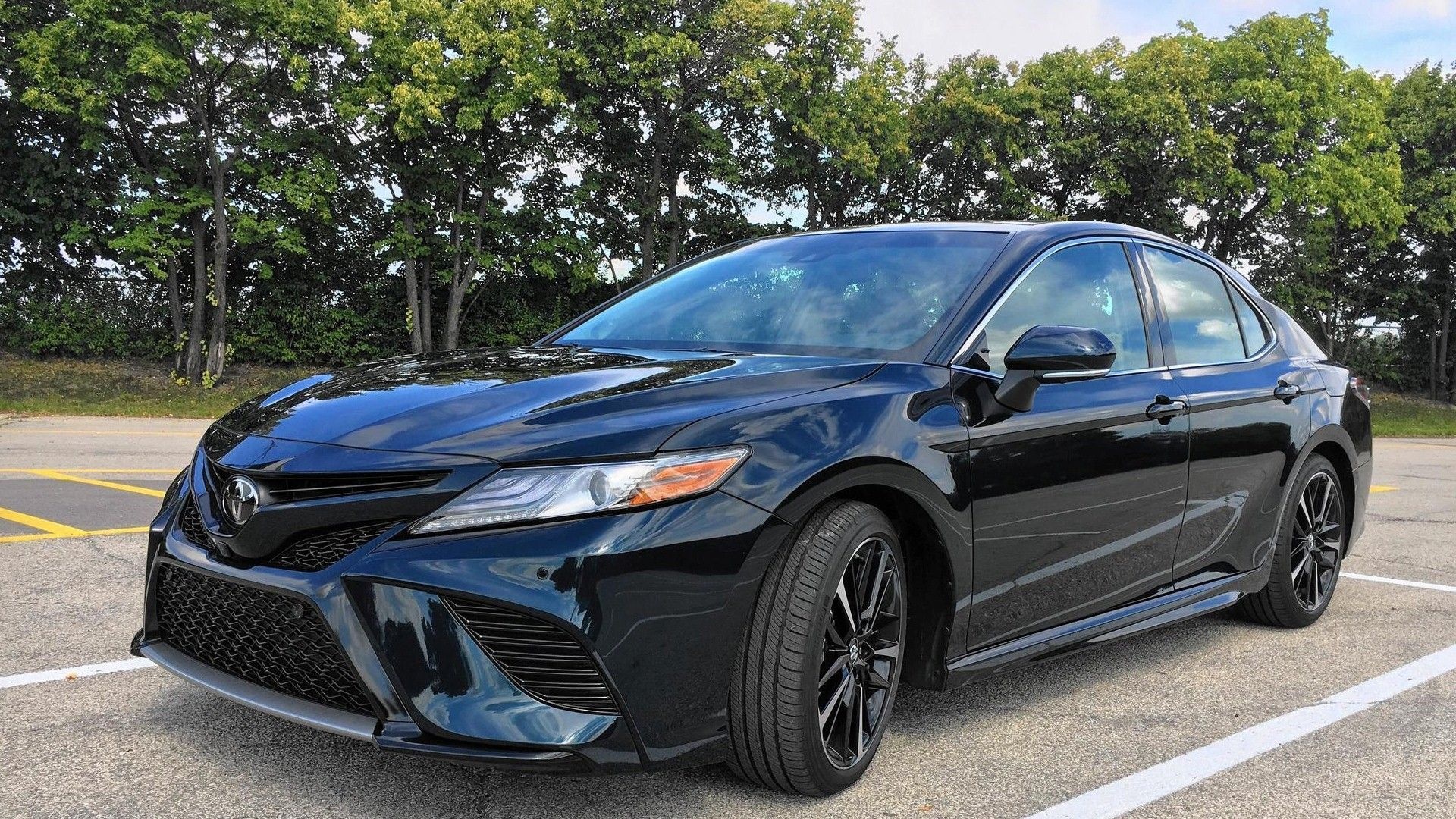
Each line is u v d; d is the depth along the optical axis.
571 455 2.04
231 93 22.84
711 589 2.09
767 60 25.77
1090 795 2.45
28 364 22.17
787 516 2.19
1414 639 4.03
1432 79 35.38
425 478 2.04
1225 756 2.73
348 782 2.37
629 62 24.81
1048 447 2.82
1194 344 3.70
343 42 21.80
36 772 2.38
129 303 23.94
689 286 3.51
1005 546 2.72
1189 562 3.53
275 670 2.20
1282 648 3.89
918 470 2.46
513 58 23.03
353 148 24.48
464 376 2.53
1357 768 2.67
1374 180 29.33
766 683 2.22
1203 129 27.02
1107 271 3.44
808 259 3.38
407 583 1.99
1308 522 4.18
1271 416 3.85
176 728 2.69
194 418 17.73
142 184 21.73
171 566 2.39
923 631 2.66
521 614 1.97
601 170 27.41
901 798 2.40
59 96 20.14
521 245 26.45
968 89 27.98
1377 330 37.50
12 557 4.82
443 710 1.97
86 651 3.36
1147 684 3.39
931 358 2.72
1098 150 28.62
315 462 2.13
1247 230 31.39
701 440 2.14
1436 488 9.98
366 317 26.70
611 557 1.98
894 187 29.92
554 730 1.97
